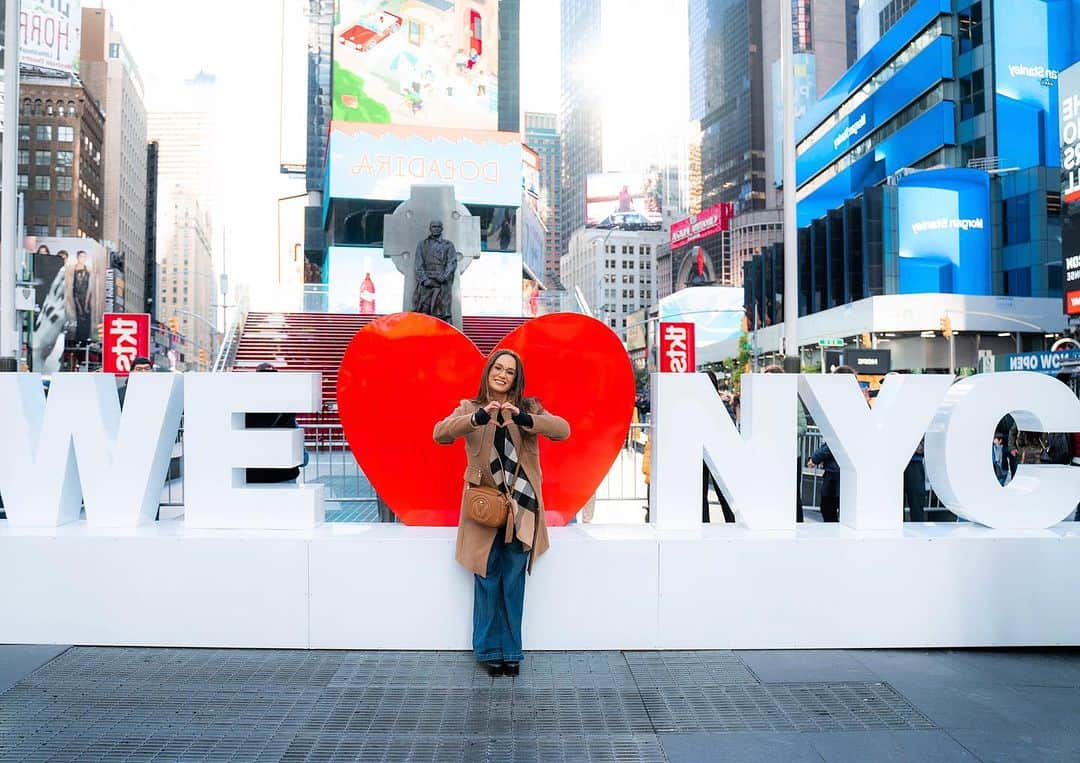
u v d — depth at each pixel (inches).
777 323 2824.8
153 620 180.7
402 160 2203.5
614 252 5310.0
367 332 194.4
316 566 180.4
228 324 1192.2
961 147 2112.5
